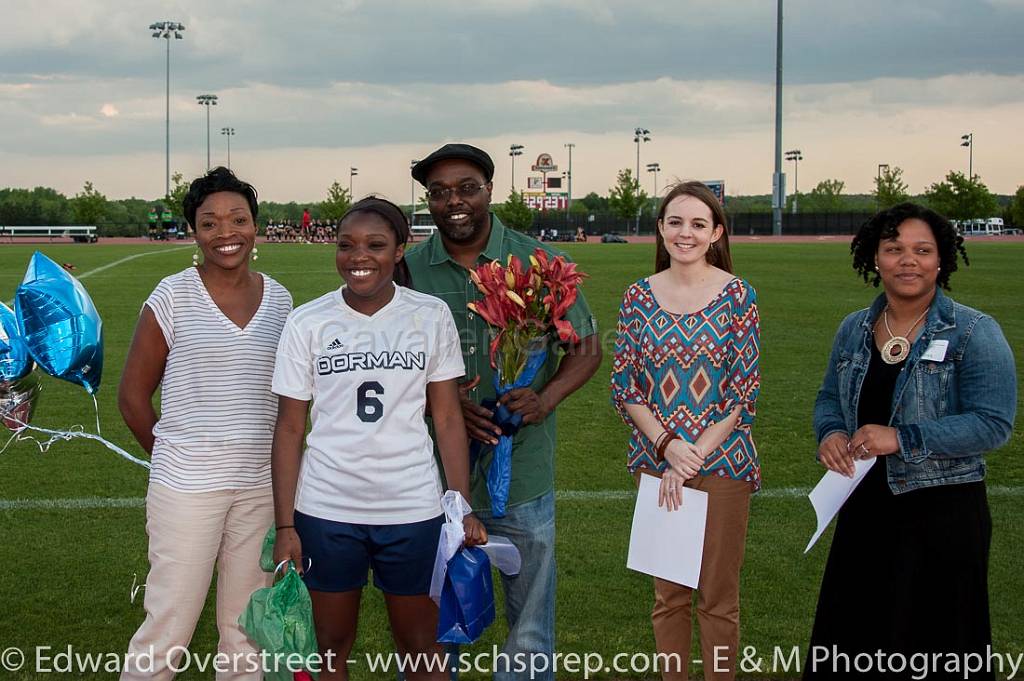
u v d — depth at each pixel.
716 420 3.52
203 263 3.55
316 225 54.22
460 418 3.38
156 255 33.41
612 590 4.75
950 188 68.88
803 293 19.48
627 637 4.26
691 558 3.47
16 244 46.94
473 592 3.11
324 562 3.20
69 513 5.83
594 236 69.00
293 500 3.22
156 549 3.37
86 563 5.04
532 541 3.63
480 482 3.66
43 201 90.69
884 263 3.26
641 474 3.65
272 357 3.45
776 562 5.09
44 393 9.42
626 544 5.39
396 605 3.32
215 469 3.35
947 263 3.28
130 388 3.41
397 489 3.19
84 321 3.92
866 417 3.36
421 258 3.76
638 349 3.60
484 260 3.69
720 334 3.50
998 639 4.18
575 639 4.24
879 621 3.25
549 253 3.69
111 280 22.05
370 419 3.17
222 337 3.37
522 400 3.47
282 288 3.60
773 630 4.31
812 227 69.50
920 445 3.12
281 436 3.24
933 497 3.18
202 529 3.36
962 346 3.17
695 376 3.52
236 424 3.38
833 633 3.36
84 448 7.32
